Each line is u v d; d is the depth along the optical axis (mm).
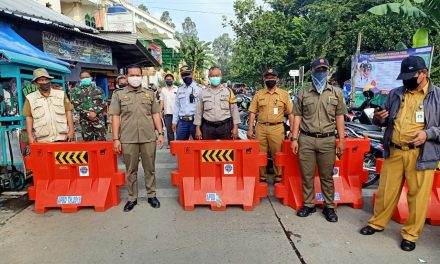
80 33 9289
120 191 5422
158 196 5160
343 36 20500
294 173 4727
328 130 4156
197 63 37812
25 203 4910
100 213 4496
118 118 4547
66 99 5234
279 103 5434
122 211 4562
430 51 9281
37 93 4934
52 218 4359
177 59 28344
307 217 4320
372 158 5633
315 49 22359
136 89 4512
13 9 7188
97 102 6570
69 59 9352
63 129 5141
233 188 4668
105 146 4668
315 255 3369
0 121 5363
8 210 4645
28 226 4117
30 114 4902
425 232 3908
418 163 3383
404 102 3521
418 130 3418
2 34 6605
